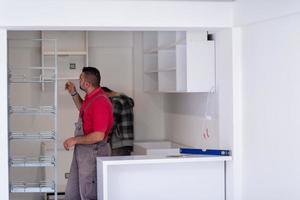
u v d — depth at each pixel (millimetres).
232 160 5680
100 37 8195
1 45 5348
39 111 5410
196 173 5746
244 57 5559
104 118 5695
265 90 5137
